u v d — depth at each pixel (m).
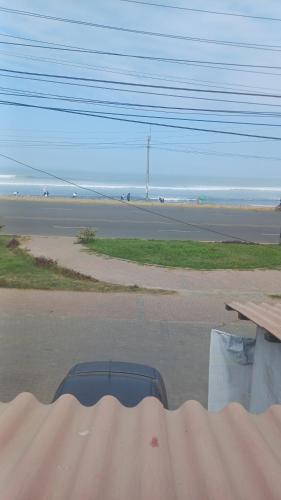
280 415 2.97
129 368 6.65
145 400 3.21
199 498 2.13
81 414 2.94
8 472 2.22
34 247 28.77
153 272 22.94
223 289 20.27
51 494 2.11
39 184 153.62
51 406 3.01
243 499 2.14
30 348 12.25
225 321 15.47
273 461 2.42
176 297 18.34
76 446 2.53
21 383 10.17
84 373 6.39
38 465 2.28
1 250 27.34
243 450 2.56
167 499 2.12
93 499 2.09
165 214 51.94
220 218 50.47
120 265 24.17
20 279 19.83
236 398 7.07
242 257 27.19
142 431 2.71
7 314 15.16
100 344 12.81
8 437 2.56
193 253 27.72
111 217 47.28
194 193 135.50
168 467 2.36
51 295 17.67
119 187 158.75
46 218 44.88
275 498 2.14
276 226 45.62
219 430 2.81
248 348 7.10
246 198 116.00
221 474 2.29
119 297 17.86
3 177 196.62
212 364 7.24
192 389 10.26
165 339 13.49
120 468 2.34
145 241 31.88
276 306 7.43
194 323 15.12
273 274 23.56
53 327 14.05
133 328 14.30
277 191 167.50
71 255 26.36
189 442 2.63
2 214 46.59
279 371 5.65
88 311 15.82
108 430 2.69
